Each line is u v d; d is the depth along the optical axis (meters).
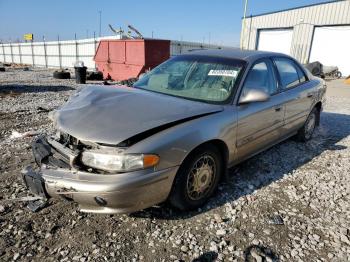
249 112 3.28
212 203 3.05
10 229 2.54
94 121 2.59
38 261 2.21
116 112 2.70
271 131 3.82
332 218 2.88
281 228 2.70
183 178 2.66
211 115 2.91
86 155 2.42
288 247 2.45
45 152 2.73
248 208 2.99
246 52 3.94
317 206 3.09
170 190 2.60
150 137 2.46
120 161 2.32
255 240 2.52
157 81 3.72
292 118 4.33
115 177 2.31
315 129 5.96
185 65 3.80
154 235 2.54
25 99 9.33
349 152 4.73
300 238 2.57
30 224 2.62
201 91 3.34
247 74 3.41
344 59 22.16
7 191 3.14
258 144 3.63
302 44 24.38
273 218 2.83
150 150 2.37
